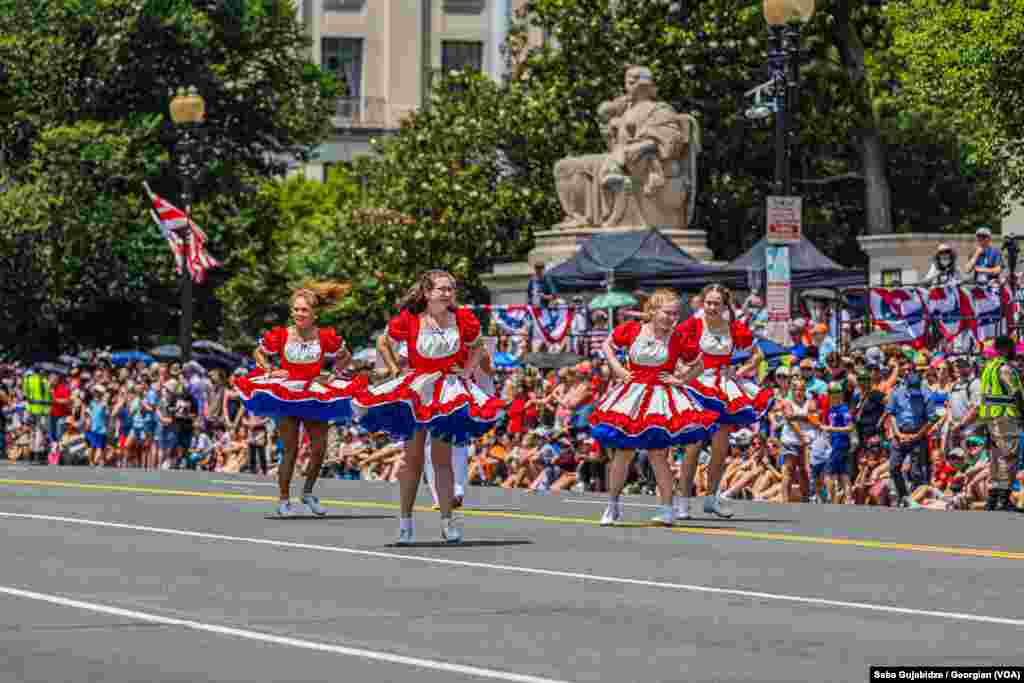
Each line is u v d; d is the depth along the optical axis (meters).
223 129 71.00
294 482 30.59
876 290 35.62
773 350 35.00
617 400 21.36
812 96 63.94
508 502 26.02
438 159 66.56
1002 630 12.91
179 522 21.47
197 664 11.45
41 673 11.13
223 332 84.75
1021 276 33.84
